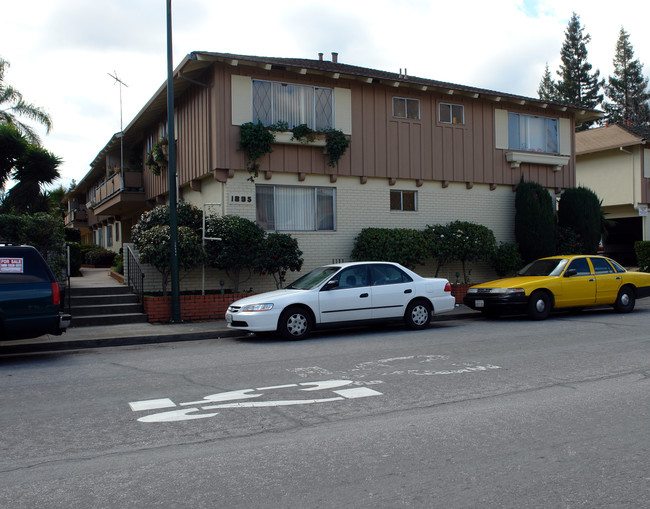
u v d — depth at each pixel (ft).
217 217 48.42
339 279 38.50
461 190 61.16
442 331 40.01
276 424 18.79
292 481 14.12
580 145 94.27
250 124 48.70
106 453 16.34
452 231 56.39
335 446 16.58
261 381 24.99
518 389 22.98
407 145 57.31
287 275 52.21
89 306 44.21
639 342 33.58
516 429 17.95
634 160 87.56
